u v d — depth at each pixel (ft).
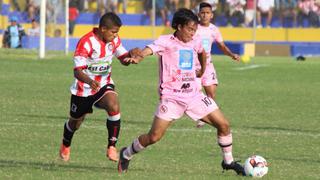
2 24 322.75
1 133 117.08
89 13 335.67
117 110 89.56
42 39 280.92
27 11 318.45
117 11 339.77
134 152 83.51
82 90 90.74
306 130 128.88
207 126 130.52
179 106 81.92
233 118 144.25
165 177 81.66
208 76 132.26
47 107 153.58
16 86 192.85
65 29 305.94
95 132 120.57
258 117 146.41
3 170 84.69
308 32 334.85
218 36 133.08
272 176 85.10
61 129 123.13
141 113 147.74
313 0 332.80
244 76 241.35
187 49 82.28
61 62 269.23
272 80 230.68
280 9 335.67
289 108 162.40
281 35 335.47
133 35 337.93
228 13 334.03
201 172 86.74
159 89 82.89
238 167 83.97
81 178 80.23
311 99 180.96
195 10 325.01
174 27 81.92
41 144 107.55
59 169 86.63
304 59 309.22
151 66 270.87
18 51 300.40
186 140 114.32
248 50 327.67
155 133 81.82
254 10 331.77
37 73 230.27
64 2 304.71
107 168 88.74
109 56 90.68
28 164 90.27
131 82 213.66
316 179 84.58
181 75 81.87
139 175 82.69
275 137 119.85
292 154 103.91
